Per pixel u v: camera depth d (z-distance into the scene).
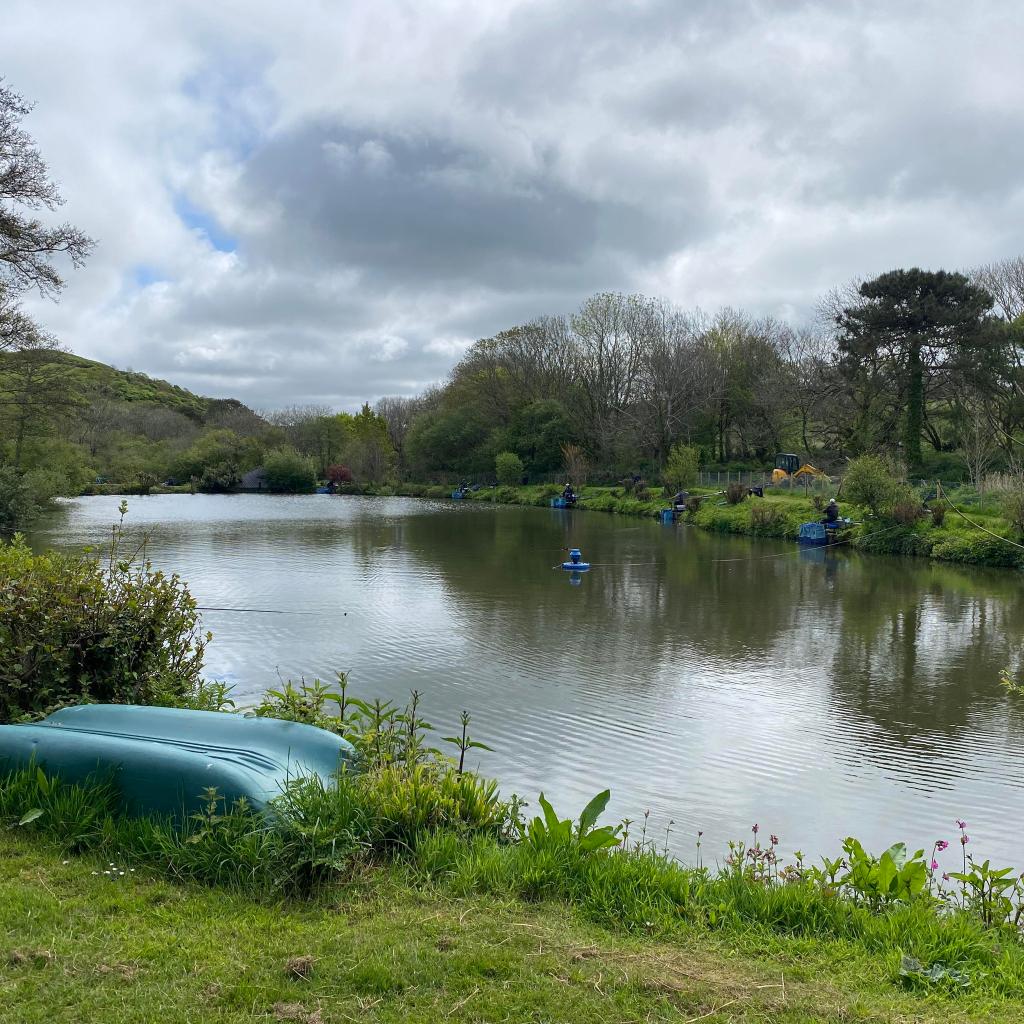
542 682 12.74
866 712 11.41
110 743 4.56
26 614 5.90
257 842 3.97
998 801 8.48
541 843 4.46
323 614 17.95
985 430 41.53
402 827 4.43
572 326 69.25
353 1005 2.97
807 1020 3.03
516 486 68.81
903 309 42.97
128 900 3.70
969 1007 3.22
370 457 87.50
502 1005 3.01
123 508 7.33
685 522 42.75
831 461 52.34
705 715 11.19
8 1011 2.84
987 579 23.88
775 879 5.23
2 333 28.27
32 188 23.61
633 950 3.53
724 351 62.72
